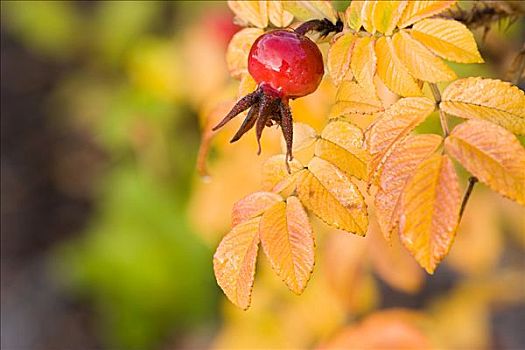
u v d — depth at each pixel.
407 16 0.61
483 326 0.97
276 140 0.76
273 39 0.61
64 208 1.99
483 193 0.92
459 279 1.32
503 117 0.59
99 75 1.51
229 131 0.79
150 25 1.48
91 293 1.85
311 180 0.61
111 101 1.44
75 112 1.79
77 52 1.55
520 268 1.05
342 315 0.89
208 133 0.70
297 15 0.64
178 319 1.57
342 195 0.60
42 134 2.03
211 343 1.57
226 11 1.18
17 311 1.88
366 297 0.88
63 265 1.91
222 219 0.84
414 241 0.57
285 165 0.62
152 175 1.43
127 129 1.33
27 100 2.04
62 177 2.01
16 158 2.04
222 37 0.98
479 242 0.92
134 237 1.48
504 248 1.08
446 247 0.57
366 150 0.60
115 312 1.59
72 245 1.94
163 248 1.48
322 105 0.69
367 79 0.61
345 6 0.76
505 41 0.75
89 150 1.98
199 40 1.00
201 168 0.71
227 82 0.99
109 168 1.83
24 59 2.04
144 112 1.29
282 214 0.60
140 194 1.45
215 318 1.59
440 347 0.94
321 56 0.61
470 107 0.59
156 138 1.33
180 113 1.30
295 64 0.61
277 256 0.60
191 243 1.48
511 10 0.67
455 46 0.60
